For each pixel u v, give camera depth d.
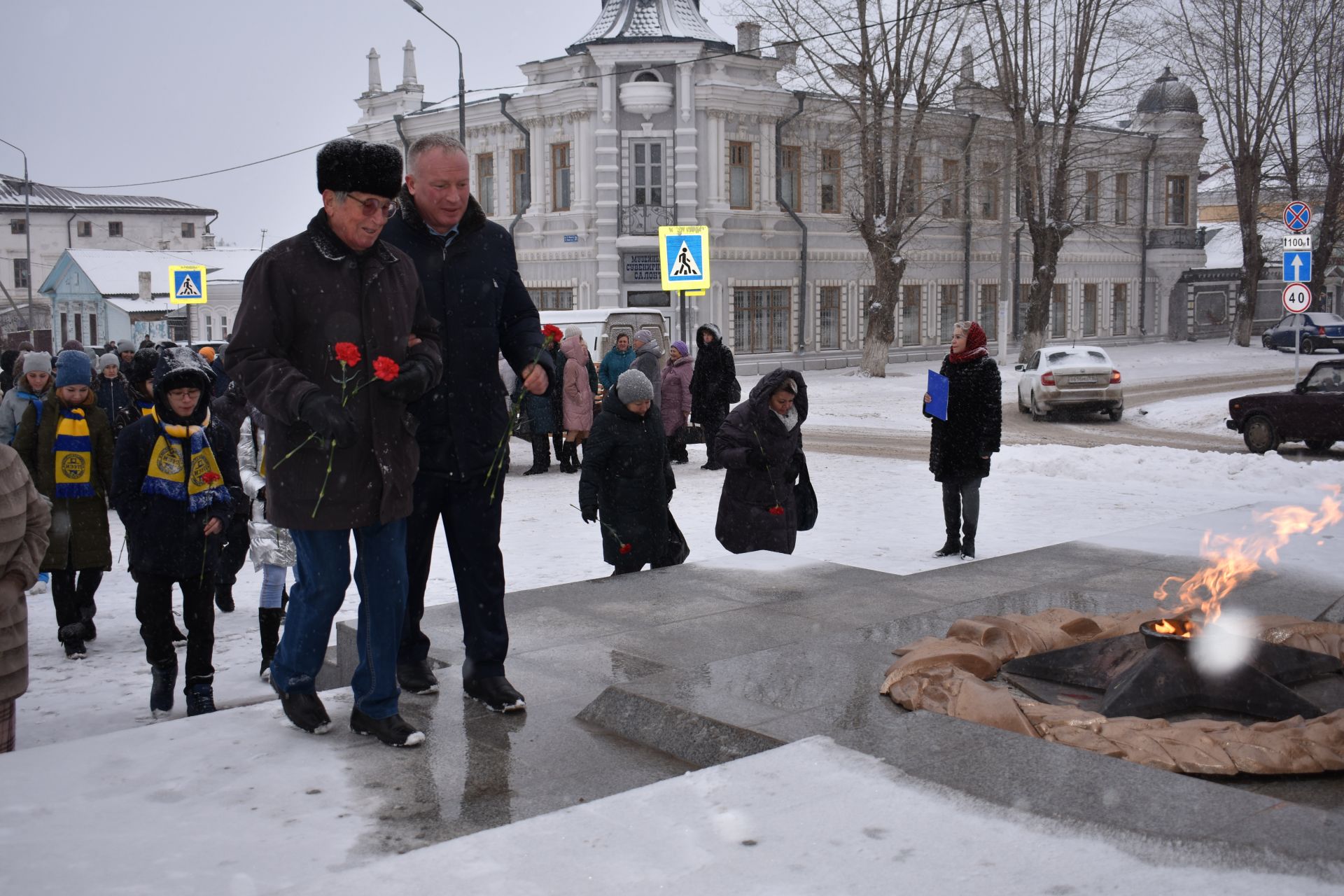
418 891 2.67
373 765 3.69
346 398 3.55
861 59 32.72
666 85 34.50
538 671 4.77
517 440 21.33
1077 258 48.25
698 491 13.60
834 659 4.61
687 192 34.97
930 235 42.12
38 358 8.99
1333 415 16.84
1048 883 2.62
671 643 5.17
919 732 3.61
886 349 34.97
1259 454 14.64
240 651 7.51
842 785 3.21
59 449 7.50
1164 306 52.38
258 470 6.56
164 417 5.94
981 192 43.97
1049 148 37.75
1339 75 42.12
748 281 36.81
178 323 54.28
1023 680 4.33
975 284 44.22
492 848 2.87
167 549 5.85
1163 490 12.87
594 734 4.04
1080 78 36.59
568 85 34.97
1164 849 2.77
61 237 71.94
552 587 6.31
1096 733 3.59
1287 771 3.39
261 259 3.56
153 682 6.05
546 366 4.13
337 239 3.62
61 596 7.57
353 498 3.62
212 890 2.78
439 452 4.09
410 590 4.38
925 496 13.11
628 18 35.56
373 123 41.78
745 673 4.41
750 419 7.52
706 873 2.72
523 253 37.41
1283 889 2.57
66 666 7.25
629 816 3.04
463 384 4.07
